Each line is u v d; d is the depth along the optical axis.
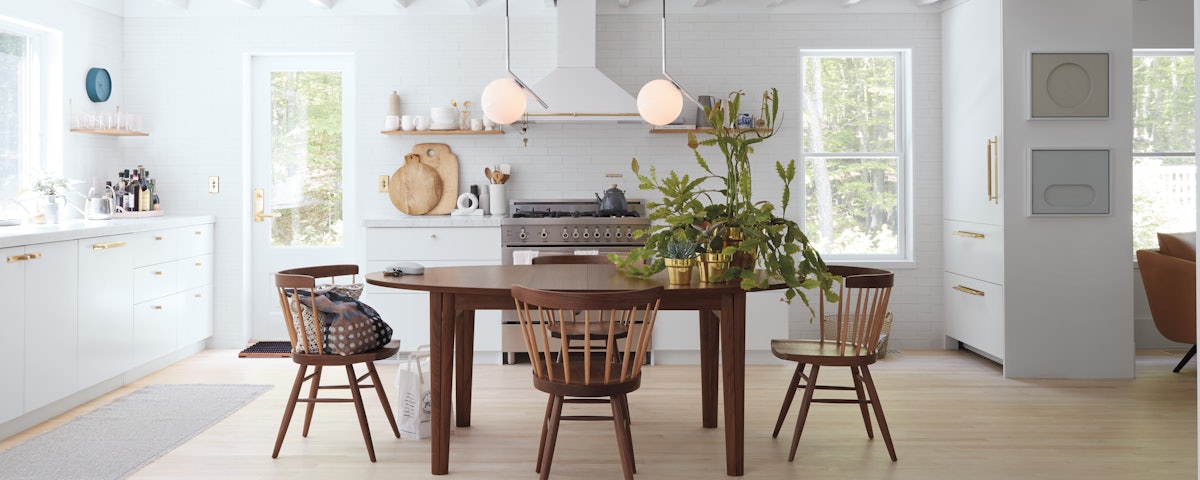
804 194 6.68
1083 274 5.38
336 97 6.59
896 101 6.68
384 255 5.91
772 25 6.44
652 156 6.47
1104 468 3.64
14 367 3.99
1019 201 5.37
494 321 5.85
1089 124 5.34
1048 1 5.30
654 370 5.70
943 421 4.40
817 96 6.66
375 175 6.46
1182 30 6.43
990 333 5.65
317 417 4.47
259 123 6.56
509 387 5.19
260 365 5.80
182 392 4.97
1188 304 5.45
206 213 6.42
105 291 4.80
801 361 3.80
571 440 4.06
